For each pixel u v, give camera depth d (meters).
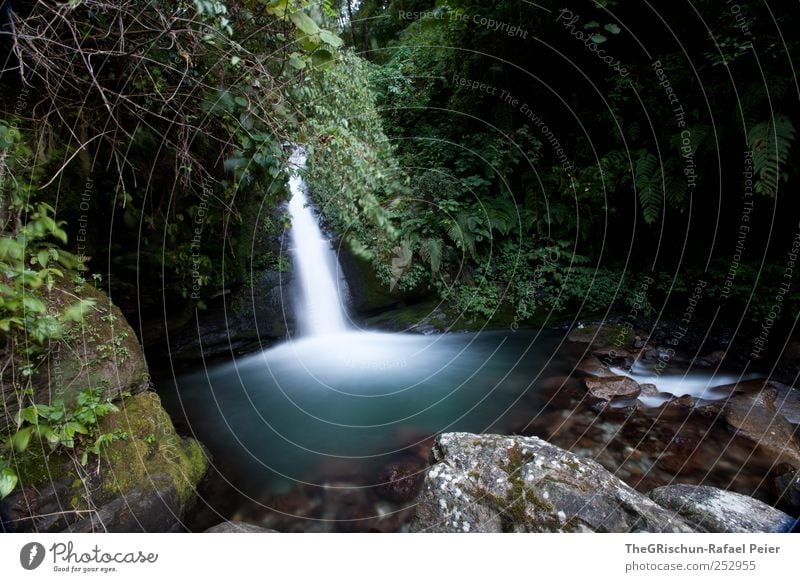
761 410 3.15
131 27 1.88
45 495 1.81
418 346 5.11
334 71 2.27
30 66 1.91
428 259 5.43
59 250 2.16
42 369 1.92
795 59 3.24
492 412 3.54
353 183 2.25
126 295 3.49
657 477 2.60
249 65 2.00
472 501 1.86
